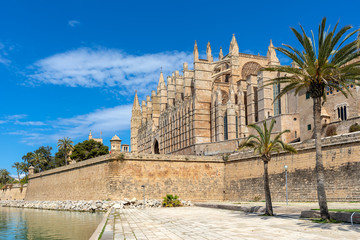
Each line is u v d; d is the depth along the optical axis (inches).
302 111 2544.3
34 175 4057.6
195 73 4136.3
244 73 4256.9
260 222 1174.3
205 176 2696.9
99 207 2389.3
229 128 3636.8
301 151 2031.3
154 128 5620.1
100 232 1070.4
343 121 2279.8
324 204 1101.1
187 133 4239.7
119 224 1290.6
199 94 4116.6
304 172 1996.8
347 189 1727.4
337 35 1130.7
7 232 1574.8
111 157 2506.2
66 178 3228.3
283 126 2847.0
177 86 4788.4
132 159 2536.9
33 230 1610.5
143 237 935.7
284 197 2114.9
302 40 1196.5
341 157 1780.3
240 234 919.7
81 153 4854.8
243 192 2511.1
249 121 3555.6
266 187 1439.5
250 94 3585.1
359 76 1181.7
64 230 1540.4
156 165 2591.0
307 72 1202.0
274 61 3484.3
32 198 4030.5
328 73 1176.2
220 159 2751.0
